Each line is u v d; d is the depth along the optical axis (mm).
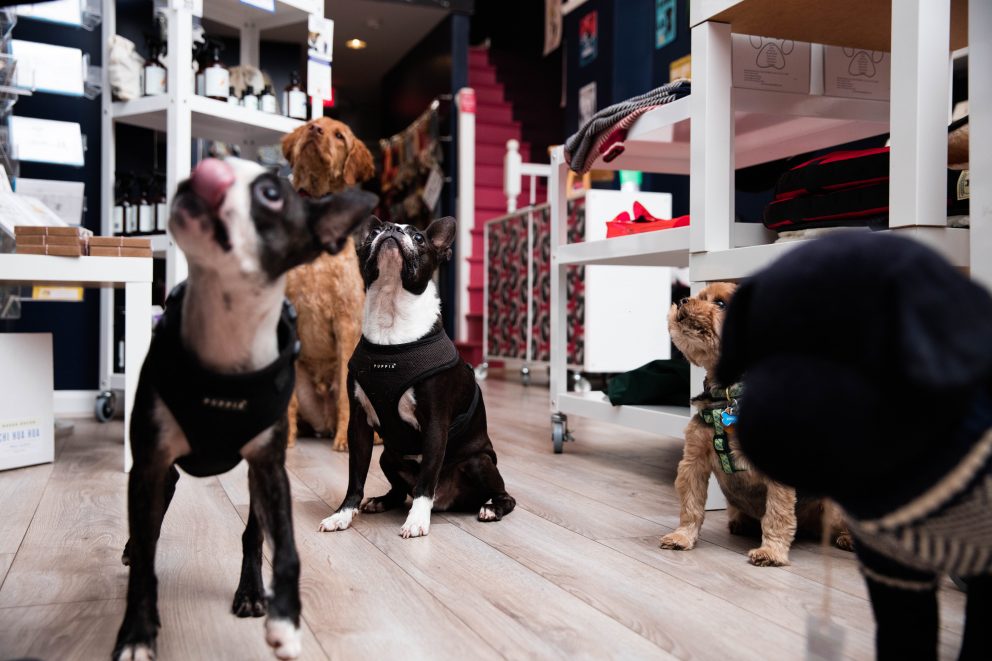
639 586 1460
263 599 1292
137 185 3746
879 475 682
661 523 1940
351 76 9555
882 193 1748
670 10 6074
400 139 7824
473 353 6832
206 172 848
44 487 2264
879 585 860
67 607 1331
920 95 1525
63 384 3920
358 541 1771
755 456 708
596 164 3027
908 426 647
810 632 1008
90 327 3953
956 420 654
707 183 2109
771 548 1600
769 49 2322
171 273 3314
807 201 1889
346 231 974
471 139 7039
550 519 1980
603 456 2900
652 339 4586
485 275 6406
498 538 1800
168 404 1014
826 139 2863
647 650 1164
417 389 1884
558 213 3092
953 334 605
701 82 2123
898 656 872
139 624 1037
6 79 3043
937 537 732
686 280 4766
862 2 2020
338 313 3080
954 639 1194
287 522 1052
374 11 7277
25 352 2539
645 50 6379
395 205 8172
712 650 1166
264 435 1052
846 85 2428
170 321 1038
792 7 2043
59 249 2365
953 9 2043
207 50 3568
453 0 7191
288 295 3127
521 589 1438
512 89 9031
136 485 1057
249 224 879
